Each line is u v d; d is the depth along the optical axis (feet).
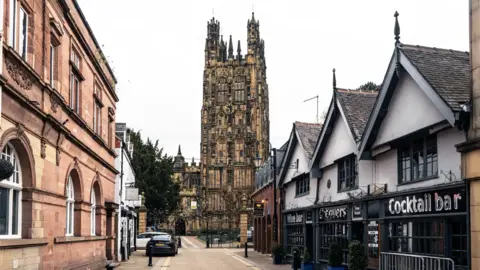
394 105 55.42
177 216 373.61
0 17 36.27
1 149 38.14
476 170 40.22
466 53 53.26
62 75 56.24
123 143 109.09
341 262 67.51
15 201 44.19
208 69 396.57
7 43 39.27
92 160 73.00
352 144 67.36
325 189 79.61
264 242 135.85
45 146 48.98
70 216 64.59
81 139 66.08
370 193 61.62
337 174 74.49
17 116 41.27
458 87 45.55
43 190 47.83
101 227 80.07
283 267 90.33
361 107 69.82
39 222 47.11
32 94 45.27
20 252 42.27
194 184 417.28
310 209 85.46
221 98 392.68
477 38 40.88
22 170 44.88
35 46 46.37
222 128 388.16
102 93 82.58
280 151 117.08
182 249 168.55
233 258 116.67
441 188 46.29
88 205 70.38
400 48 51.85
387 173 58.49
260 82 391.86
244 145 382.22
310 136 91.40
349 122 66.59
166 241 124.88
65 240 56.29
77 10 63.52
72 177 64.49
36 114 45.70
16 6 42.65
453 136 45.68
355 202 66.44
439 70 48.29
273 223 111.86
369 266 61.82
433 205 48.21
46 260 49.52
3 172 33.71
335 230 75.56
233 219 370.32
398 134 54.34
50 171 51.13
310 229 88.94
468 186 41.75
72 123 60.80
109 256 89.71
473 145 40.19
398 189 55.57
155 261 106.22
